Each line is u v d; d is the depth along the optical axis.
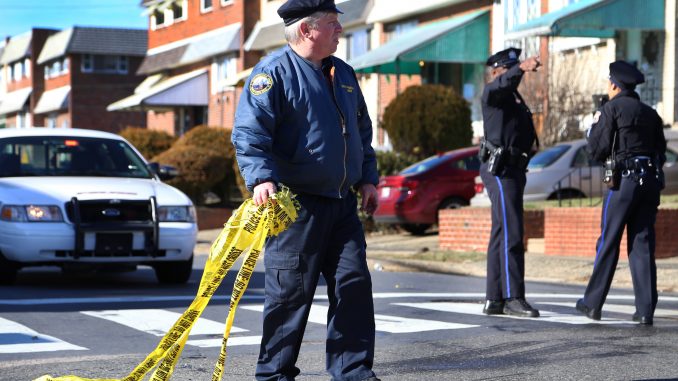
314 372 10.56
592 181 28.72
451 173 31.72
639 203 13.91
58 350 11.97
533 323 13.77
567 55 38.94
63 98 101.06
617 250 14.01
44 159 20.02
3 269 18.67
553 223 25.02
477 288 19.16
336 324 8.69
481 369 10.51
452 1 45.97
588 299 14.20
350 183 8.71
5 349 11.99
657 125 13.93
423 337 12.64
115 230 18.38
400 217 31.52
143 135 53.22
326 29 8.51
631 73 13.89
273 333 8.65
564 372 10.32
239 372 10.59
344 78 8.73
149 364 7.70
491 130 14.22
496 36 43.97
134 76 102.81
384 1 51.38
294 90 8.43
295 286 8.57
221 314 15.00
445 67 48.03
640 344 11.99
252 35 63.50
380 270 24.23
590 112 36.00
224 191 46.09
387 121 39.34
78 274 22.44
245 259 7.84
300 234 8.52
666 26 35.69
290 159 8.48
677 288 19.47
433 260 25.00
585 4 35.97
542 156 29.45
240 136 8.29
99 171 20.14
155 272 21.53
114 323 14.14
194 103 72.31
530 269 22.80
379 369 10.55
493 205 14.41
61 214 18.30
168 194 19.34
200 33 72.50
